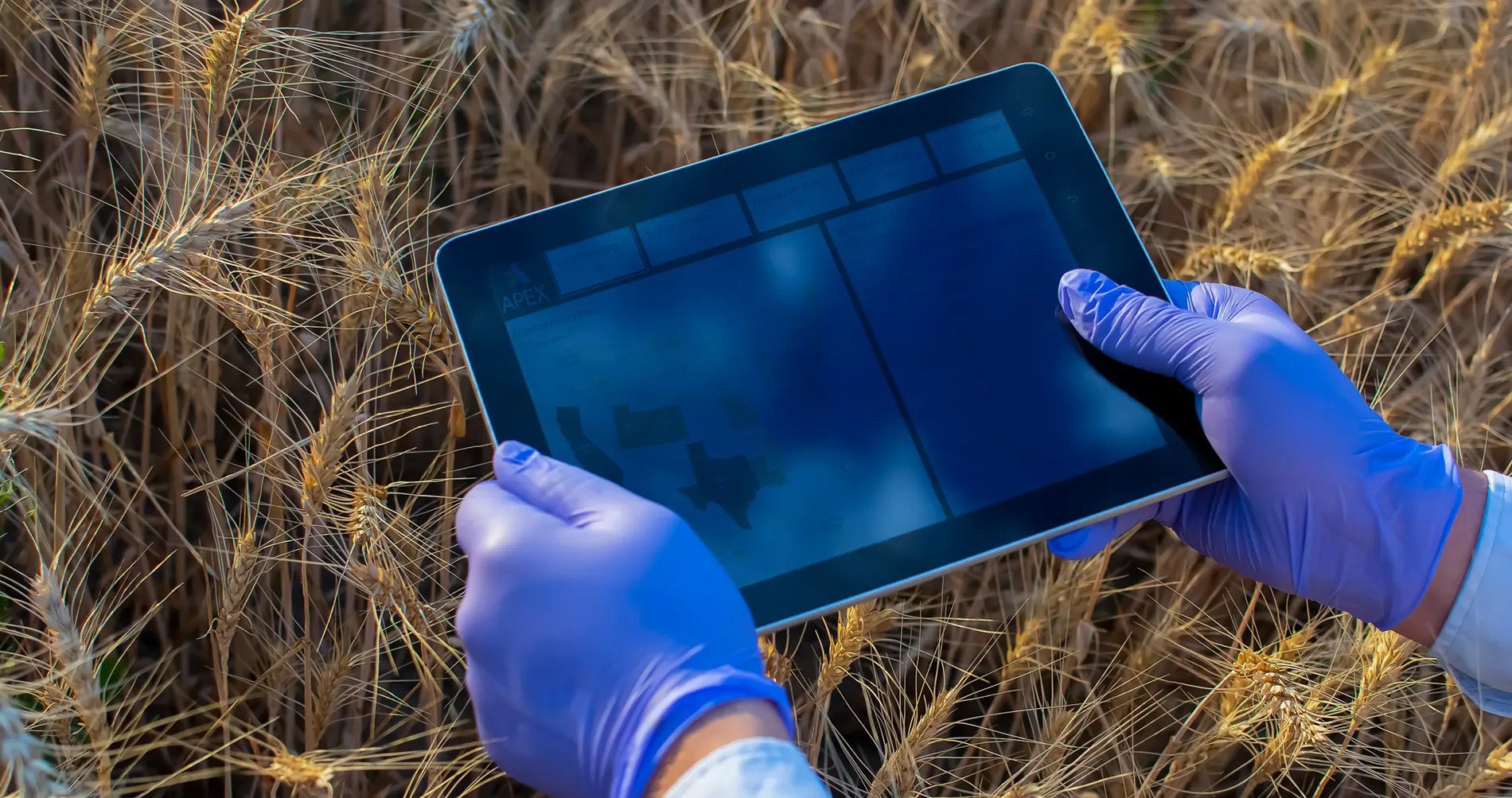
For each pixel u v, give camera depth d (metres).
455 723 0.87
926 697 1.02
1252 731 0.93
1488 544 0.80
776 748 0.73
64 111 1.00
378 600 0.84
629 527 0.77
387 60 1.04
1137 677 0.96
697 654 0.76
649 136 1.13
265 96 1.02
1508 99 1.03
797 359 0.80
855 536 0.79
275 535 0.94
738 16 1.14
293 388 1.00
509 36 1.08
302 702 0.96
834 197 0.81
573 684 0.77
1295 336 0.84
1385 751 0.93
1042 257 0.81
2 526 0.92
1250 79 1.13
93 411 0.93
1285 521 0.82
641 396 0.80
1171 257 1.13
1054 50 1.09
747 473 0.80
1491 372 1.07
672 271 0.80
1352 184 1.08
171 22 0.90
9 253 0.93
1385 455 0.82
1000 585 1.04
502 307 0.80
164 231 0.86
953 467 0.80
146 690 0.94
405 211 1.02
